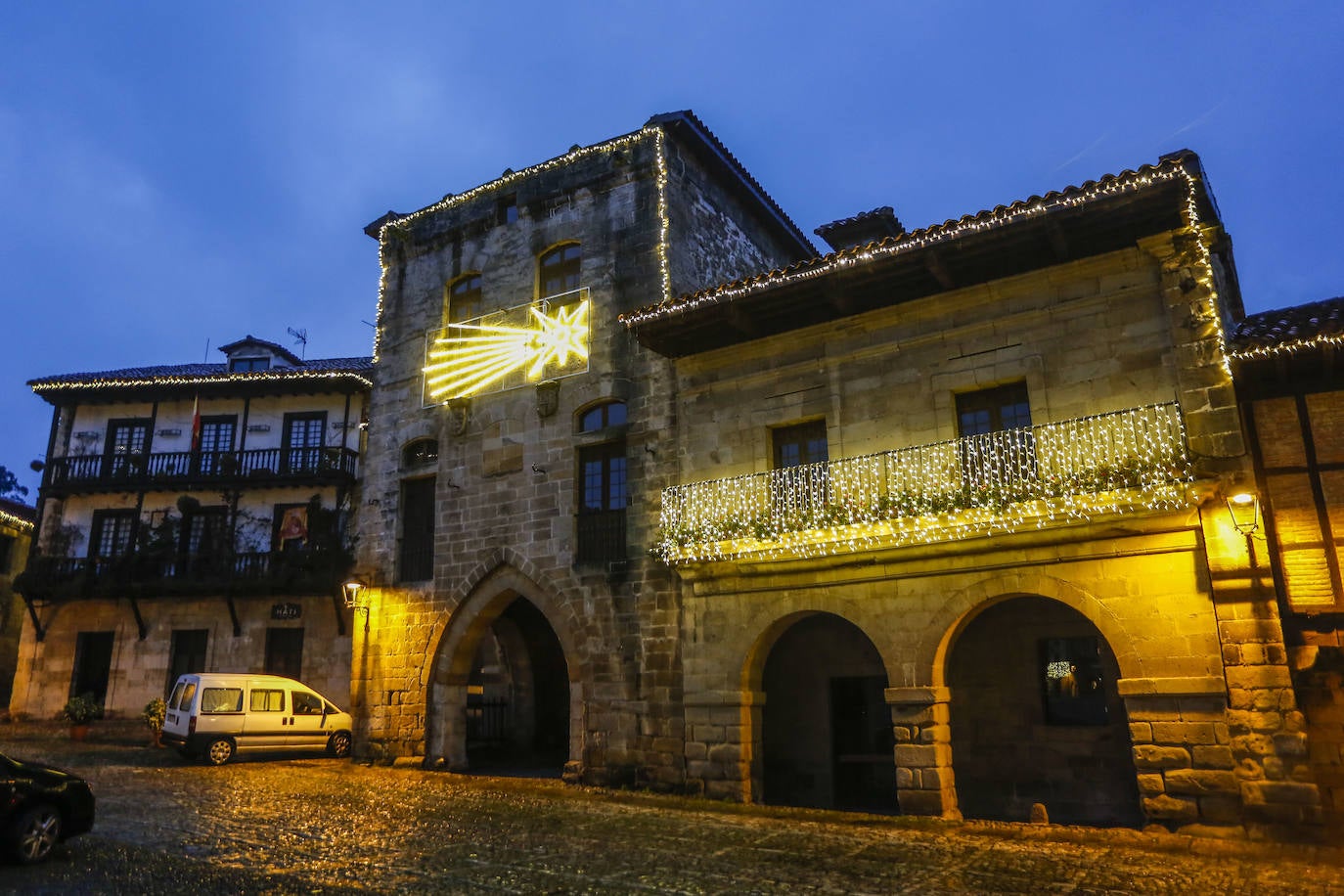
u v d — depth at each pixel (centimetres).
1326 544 1191
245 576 2539
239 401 2780
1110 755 1388
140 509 2712
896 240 1400
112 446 2827
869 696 1633
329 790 1581
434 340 2164
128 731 2517
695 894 916
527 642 2369
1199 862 1038
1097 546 1265
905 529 1370
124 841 1109
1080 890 921
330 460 2614
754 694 1573
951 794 1341
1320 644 1156
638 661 1688
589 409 1898
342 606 2519
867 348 1551
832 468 1525
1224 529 1187
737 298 1548
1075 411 1351
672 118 1934
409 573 2077
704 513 1636
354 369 2723
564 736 2345
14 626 3250
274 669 2578
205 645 2612
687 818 1347
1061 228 1307
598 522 1817
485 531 1952
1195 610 1188
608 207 1975
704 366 1736
